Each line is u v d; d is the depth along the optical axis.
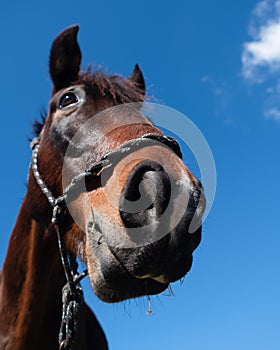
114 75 3.47
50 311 3.48
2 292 3.56
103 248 2.58
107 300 2.61
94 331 4.00
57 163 3.34
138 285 2.53
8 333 3.41
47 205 3.42
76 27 3.69
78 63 3.69
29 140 3.93
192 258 2.58
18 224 3.60
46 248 3.49
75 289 3.29
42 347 3.43
